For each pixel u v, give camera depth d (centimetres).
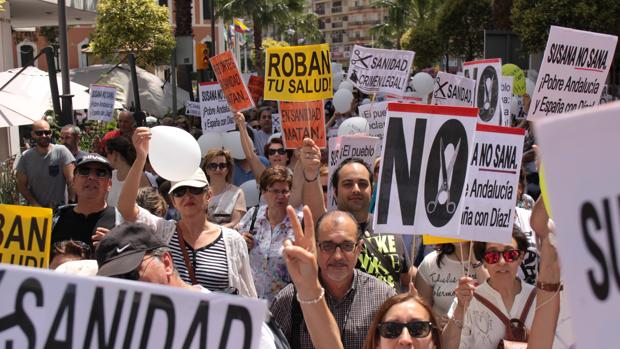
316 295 312
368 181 496
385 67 901
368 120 973
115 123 1566
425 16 5709
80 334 221
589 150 147
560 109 526
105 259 298
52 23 2253
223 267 460
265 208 542
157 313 220
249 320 217
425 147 388
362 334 381
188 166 485
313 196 513
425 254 543
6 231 408
